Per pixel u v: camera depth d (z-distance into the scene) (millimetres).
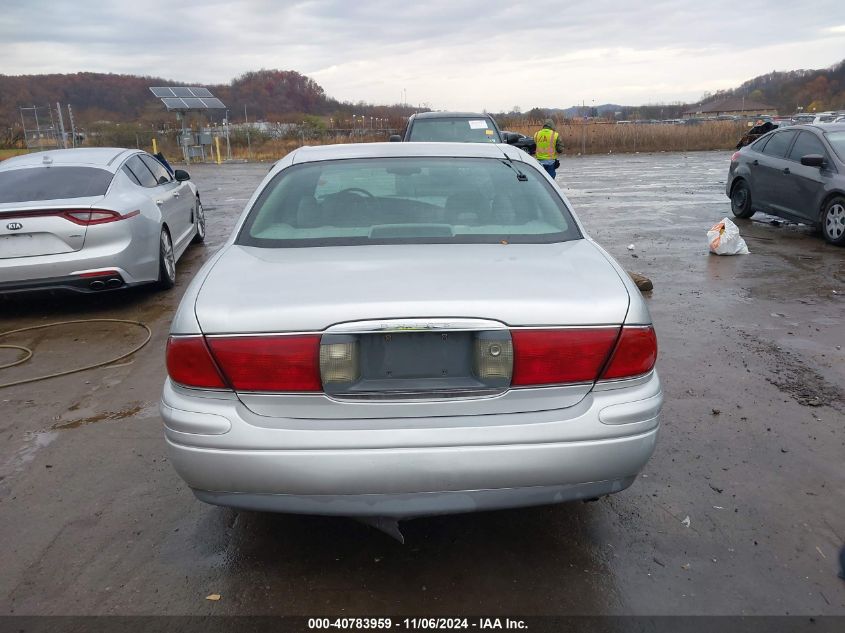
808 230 10211
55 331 5848
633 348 2354
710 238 8578
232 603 2475
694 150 33844
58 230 5801
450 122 11406
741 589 2521
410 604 2463
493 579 2594
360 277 2471
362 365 2281
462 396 2287
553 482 2309
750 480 3266
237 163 31578
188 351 2305
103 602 2482
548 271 2553
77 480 3359
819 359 4852
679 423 3863
